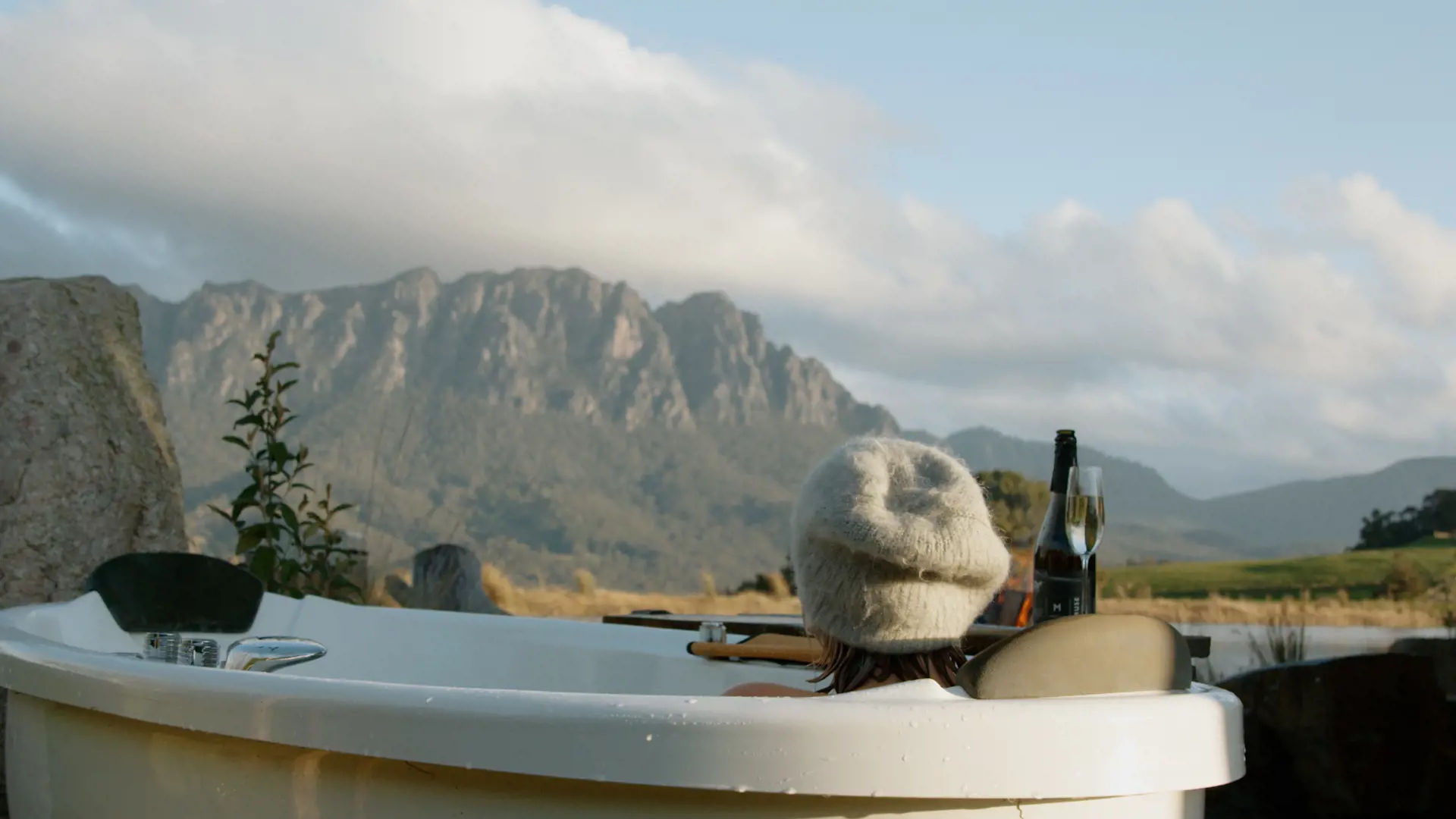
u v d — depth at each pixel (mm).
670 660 2262
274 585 3803
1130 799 958
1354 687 2617
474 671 2609
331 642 2707
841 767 884
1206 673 3469
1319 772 2605
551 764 922
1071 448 1771
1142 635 1026
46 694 1407
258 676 1118
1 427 3348
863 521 1119
